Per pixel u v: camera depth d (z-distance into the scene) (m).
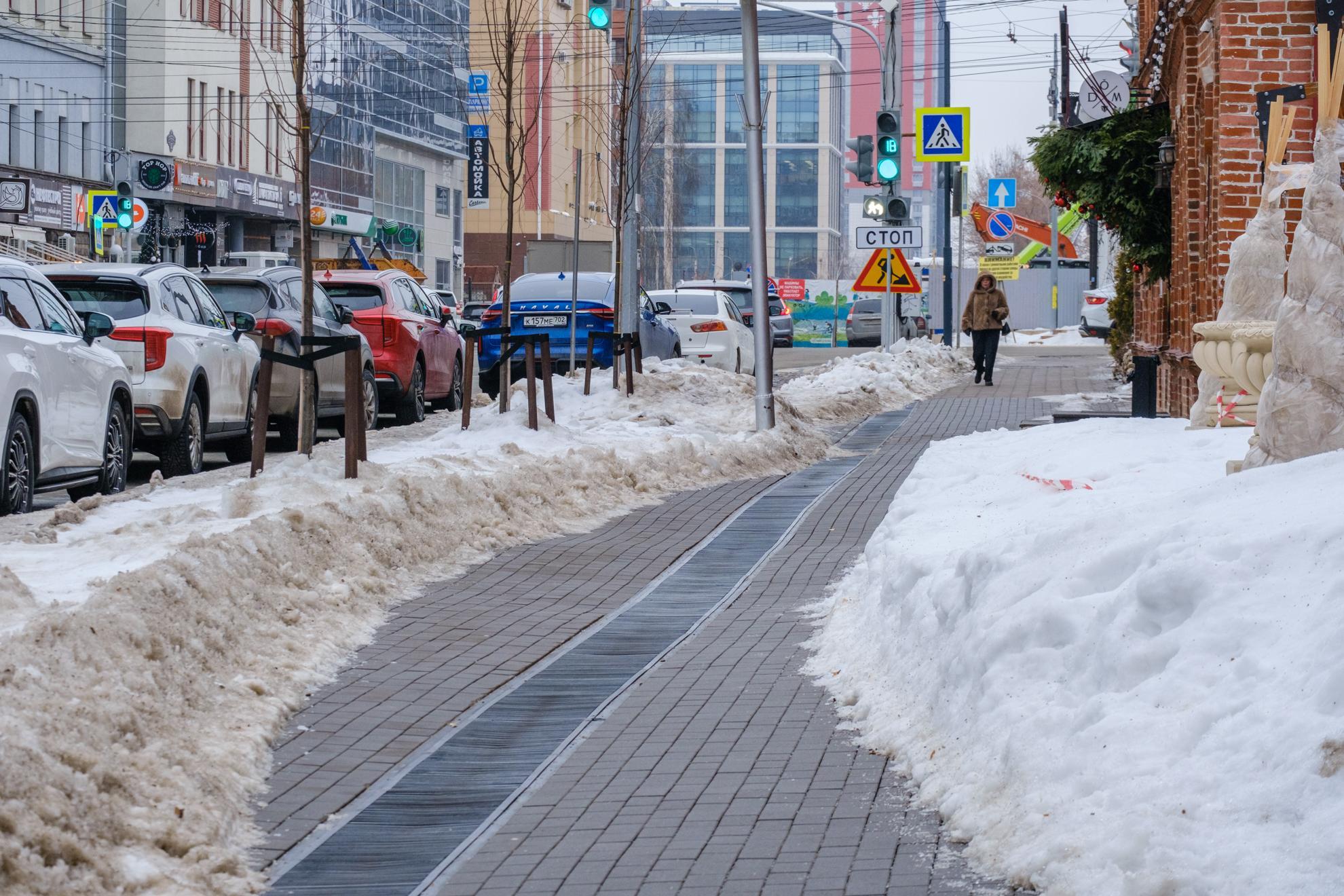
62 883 6.00
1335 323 10.05
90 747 7.03
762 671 9.88
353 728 8.79
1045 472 13.02
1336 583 6.23
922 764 7.40
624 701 9.32
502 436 19.31
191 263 64.31
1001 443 16.19
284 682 9.39
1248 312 14.46
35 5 61.19
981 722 7.17
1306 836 5.34
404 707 9.25
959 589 8.35
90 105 64.44
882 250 31.19
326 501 12.68
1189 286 20.39
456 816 7.47
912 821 6.86
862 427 26.78
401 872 6.75
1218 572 6.70
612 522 16.17
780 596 12.36
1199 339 18.86
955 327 75.62
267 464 18.83
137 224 45.50
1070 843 5.83
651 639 11.05
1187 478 11.59
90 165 64.56
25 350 14.80
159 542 11.56
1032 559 7.92
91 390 16.41
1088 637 7.04
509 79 22.64
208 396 19.75
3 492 14.28
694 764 8.00
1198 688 6.30
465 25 105.12
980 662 7.46
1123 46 44.00
